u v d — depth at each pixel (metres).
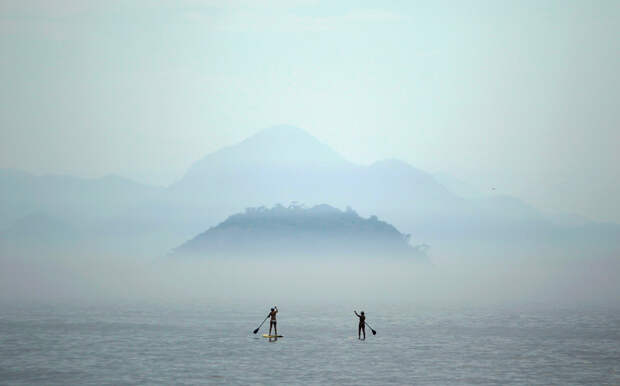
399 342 115.44
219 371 83.62
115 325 148.75
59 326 145.38
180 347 107.00
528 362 93.50
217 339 118.75
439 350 104.81
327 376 80.44
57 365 88.62
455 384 76.94
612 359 97.19
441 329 143.50
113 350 103.38
